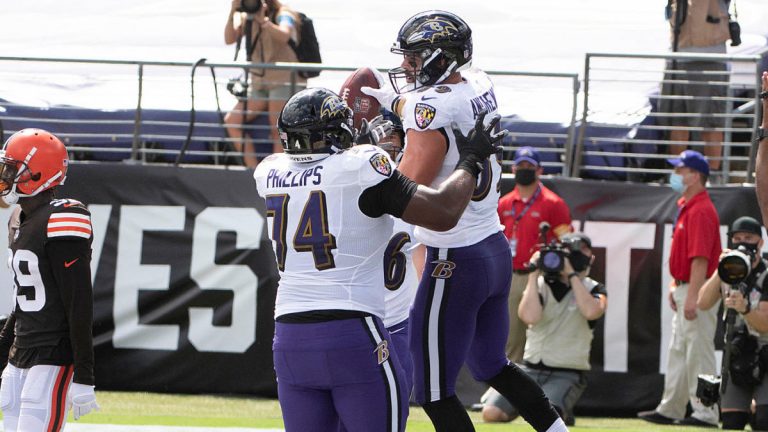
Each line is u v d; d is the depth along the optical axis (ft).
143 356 98.27
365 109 57.82
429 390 52.31
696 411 90.74
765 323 81.82
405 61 52.42
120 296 98.73
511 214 95.61
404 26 52.13
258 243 98.22
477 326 54.60
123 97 105.19
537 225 94.63
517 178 94.73
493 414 86.69
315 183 43.80
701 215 90.84
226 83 102.32
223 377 97.66
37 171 50.16
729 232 87.81
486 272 51.98
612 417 95.96
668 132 103.04
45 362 50.21
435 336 51.98
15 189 50.24
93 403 50.26
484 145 45.09
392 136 57.31
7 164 49.83
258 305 97.71
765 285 82.23
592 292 88.94
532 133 102.68
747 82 102.89
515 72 99.71
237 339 97.81
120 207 99.66
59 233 49.29
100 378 98.37
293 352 43.73
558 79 106.01
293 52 105.81
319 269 43.55
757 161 50.44
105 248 99.35
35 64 105.81
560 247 87.92
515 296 95.14
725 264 76.48
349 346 43.09
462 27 51.70
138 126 102.47
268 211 45.09
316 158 44.27
